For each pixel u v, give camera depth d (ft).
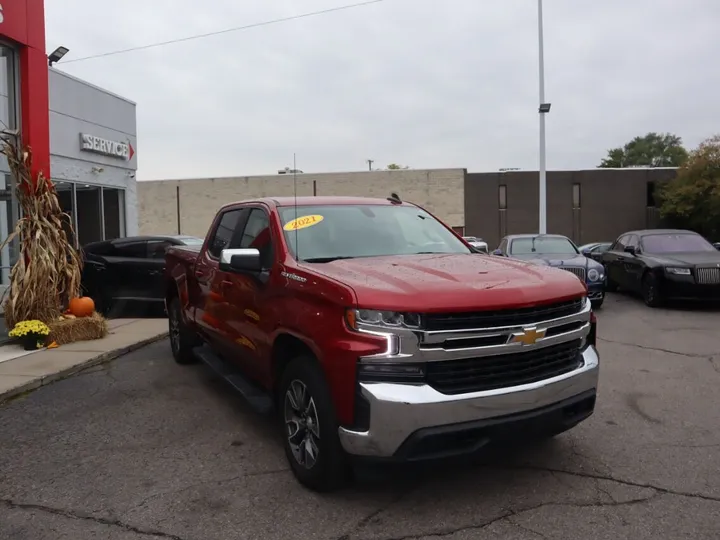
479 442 10.95
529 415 11.27
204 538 10.64
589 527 10.73
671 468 13.26
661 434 15.43
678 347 26.45
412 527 10.85
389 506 11.68
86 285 37.65
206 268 19.13
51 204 28.14
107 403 18.94
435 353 10.68
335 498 12.06
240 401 19.02
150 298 36.73
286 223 15.02
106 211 51.90
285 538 10.59
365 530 10.79
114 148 51.19
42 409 18.39
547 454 14.11
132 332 30.30
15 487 12.86
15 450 15.02
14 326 27.14
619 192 135.03
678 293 37.22
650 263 39.19
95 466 13.96
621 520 10.97
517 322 11.28
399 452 10.59
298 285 12.62
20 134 28.99
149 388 20.61
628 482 12.58
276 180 139.33
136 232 55.36
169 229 143.02
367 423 10.69
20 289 27.12
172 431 16.30
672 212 127.03
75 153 46.60
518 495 12.04
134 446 15.21
